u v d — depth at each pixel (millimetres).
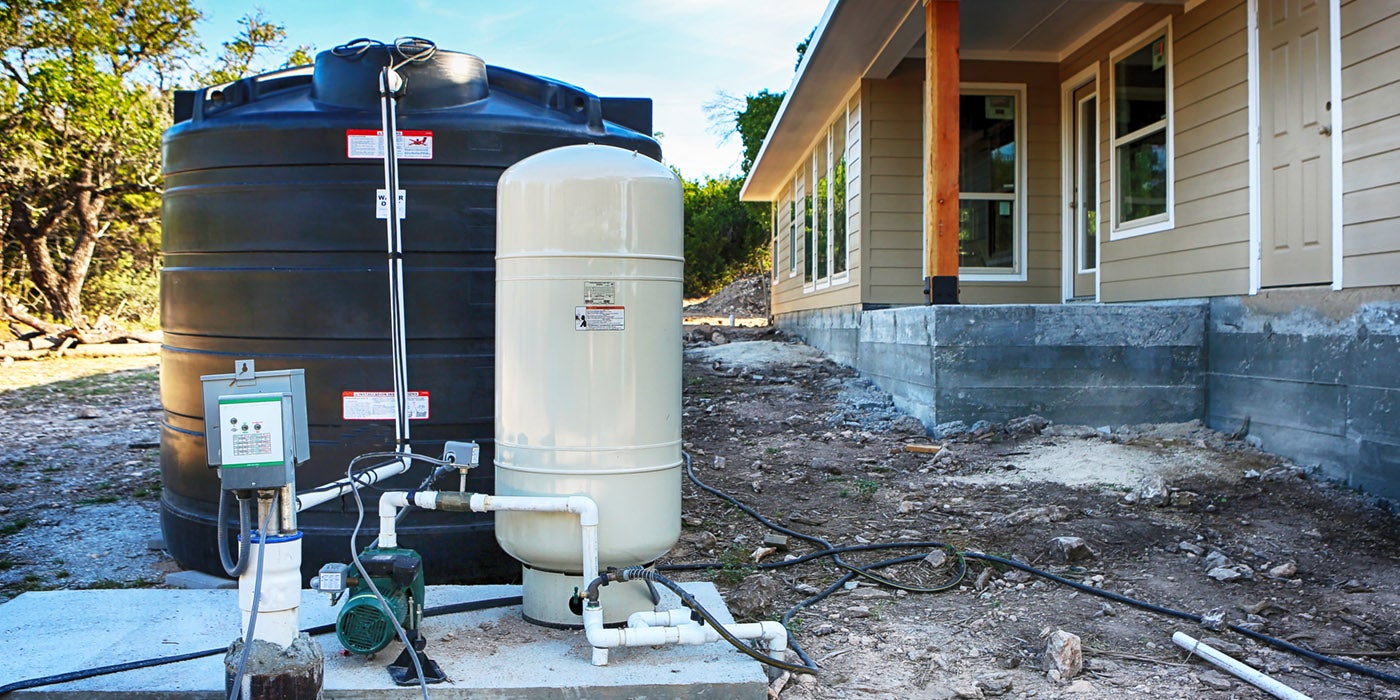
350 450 4223
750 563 4883
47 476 7113
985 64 10117
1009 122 10242
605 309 3354
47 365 15945
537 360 3381
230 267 4301
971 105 10180
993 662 3682
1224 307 7027
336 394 4203
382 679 3062
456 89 4297
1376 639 3836
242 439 2752
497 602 3830
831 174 12148
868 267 10203
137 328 25016
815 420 8336
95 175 22031
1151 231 8078
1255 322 6641
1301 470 5938
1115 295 8758
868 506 5762
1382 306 5426
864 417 8180
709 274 36344
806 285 14500
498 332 3541
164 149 4656
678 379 3582
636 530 3416
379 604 3082
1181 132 7594
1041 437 7086
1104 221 9000
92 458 7836
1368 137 5527
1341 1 5715
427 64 4262
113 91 21109
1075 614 4168
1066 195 10055
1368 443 5527
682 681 3094
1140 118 8383
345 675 3088
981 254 10234
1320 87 5961
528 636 3494
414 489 4215
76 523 5773
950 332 7371
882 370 9047
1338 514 5266
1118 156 8766
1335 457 5801
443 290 4207
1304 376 6102
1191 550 4848
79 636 3414
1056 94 10195
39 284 22281
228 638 3404
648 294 3428
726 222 36125
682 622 3348
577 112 4570
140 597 3855
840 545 5102
